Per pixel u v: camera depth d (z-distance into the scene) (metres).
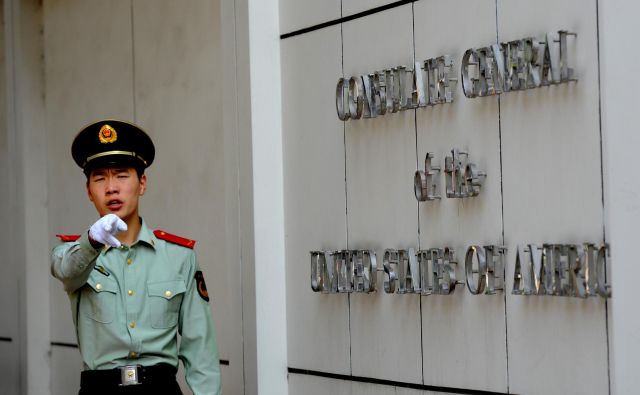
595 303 5.12
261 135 7.19
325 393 6.92
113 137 5.39
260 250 7.15
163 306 5.38
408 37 6.23
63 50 9.78
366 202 6.56
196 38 7.96
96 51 9.27
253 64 7.17
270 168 7.21
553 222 5.33
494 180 5.66
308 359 7.07
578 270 5.13
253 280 7.14
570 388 5.26
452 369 5.96
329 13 6.83
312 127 6.99
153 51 8.48
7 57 10.20
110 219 4.87
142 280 5.38
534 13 5.42
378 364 6.49
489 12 5.68
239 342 7.29
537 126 5.41
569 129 5.24
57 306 9.96
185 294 5.49
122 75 8.90
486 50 5.60
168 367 5.39
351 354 6.70
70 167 9.73
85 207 9.50
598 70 5.09
